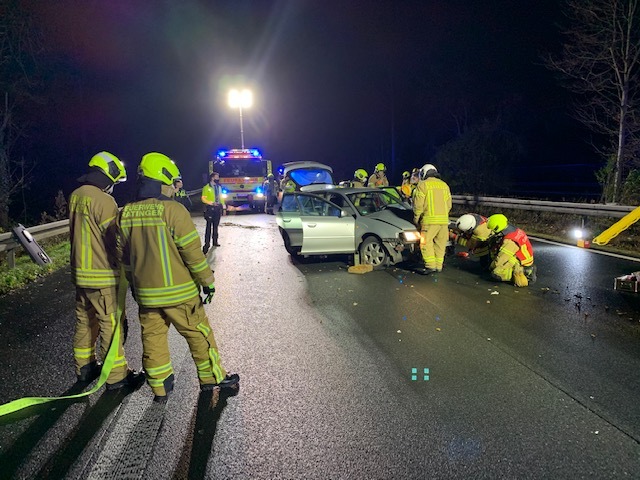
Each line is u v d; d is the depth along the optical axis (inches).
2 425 144.9
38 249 366.3
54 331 225.8
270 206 819.4
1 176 627.8
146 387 167.5
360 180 633.6
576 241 421.4
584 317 225.6
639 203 496.4
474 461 124.5
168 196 149.6
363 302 261.1
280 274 335.0
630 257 350.0
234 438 136.4
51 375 178.2
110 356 160.1
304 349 197.9
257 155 831.7
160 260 142.3
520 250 282.7
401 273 323.9
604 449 128.1
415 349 194.4
